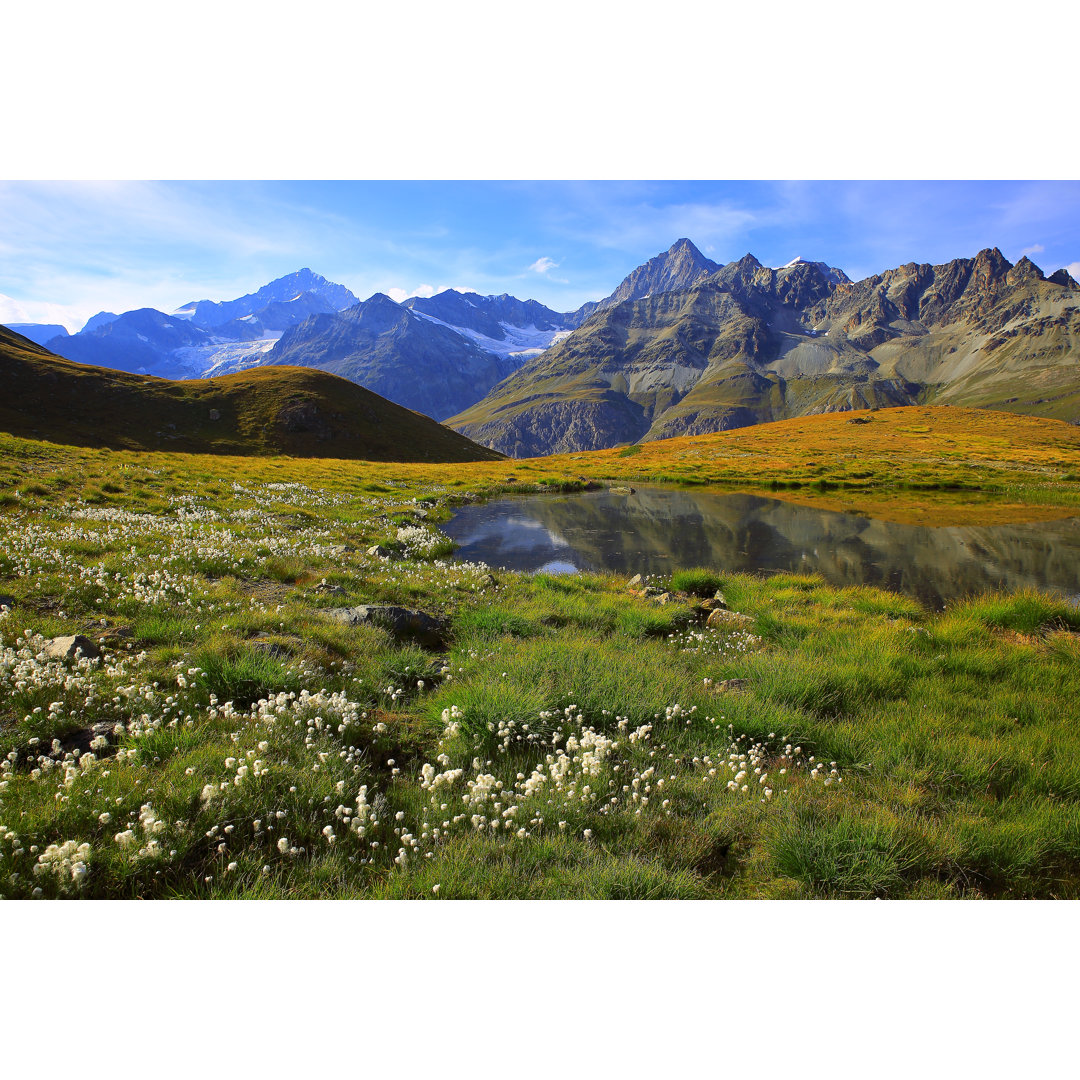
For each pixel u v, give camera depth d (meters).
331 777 5.21
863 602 13.62
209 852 4.36
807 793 5.48
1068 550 22.52
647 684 7.55
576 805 5.10
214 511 19.45
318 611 10.09
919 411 135.75
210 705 6.36
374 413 136.88
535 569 18.66
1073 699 7.65
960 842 4.77
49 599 9.16
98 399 115.00
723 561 20.47
